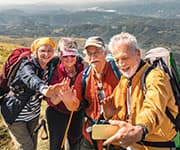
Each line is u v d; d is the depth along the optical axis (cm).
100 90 207
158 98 132
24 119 247
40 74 236
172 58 160
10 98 241
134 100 149
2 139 339
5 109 244
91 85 209
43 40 231
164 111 134
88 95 211
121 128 115
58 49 246
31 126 257
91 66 210
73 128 263
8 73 236
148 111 125
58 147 263
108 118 165
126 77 154
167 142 150
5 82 241
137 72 149
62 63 246
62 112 258
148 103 130
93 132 132
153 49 165
